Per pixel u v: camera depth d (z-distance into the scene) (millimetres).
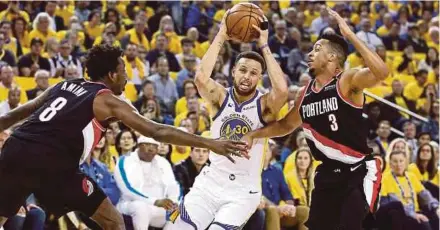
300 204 8711
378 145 11219
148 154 7953
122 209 7770
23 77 10852
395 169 9242
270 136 5652
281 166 9242
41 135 4895
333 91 5465
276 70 5656
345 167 5555
